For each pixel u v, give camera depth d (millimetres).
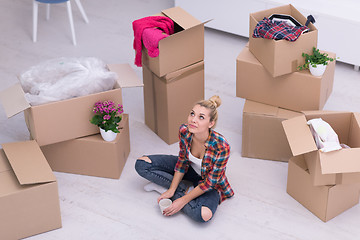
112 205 3043
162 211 2889
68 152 3178
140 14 5000
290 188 3051
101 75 3109
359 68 4148
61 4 5215
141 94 4004
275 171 3264
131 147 3490
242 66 3254
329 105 3777
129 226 2906
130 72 3248
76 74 3098
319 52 3068
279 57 3012
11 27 4852
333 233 2838
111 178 3230
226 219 2939
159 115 3475
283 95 3205
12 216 2713
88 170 3230
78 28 4820
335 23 3973
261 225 2898
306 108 3178
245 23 4398
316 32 3055
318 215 2916
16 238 2787
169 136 3471
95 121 3035
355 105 3773
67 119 3031
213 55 4406
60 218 2855
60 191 3139
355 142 2969
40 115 2951
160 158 3066
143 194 3117
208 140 2785
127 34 4715
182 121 3482
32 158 2830
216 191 2965
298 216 2945
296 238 2818
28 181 2662
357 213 2951
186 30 3156
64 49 4520
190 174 3078
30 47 4555
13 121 3715
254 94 3307
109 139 3094
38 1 4422
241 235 2842
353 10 4023
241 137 3547
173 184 2988
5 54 4457
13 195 2656
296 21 3189
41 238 2824
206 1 4512
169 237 2836
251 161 3350
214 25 4590
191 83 3391
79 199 3084
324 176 2746
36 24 4570
